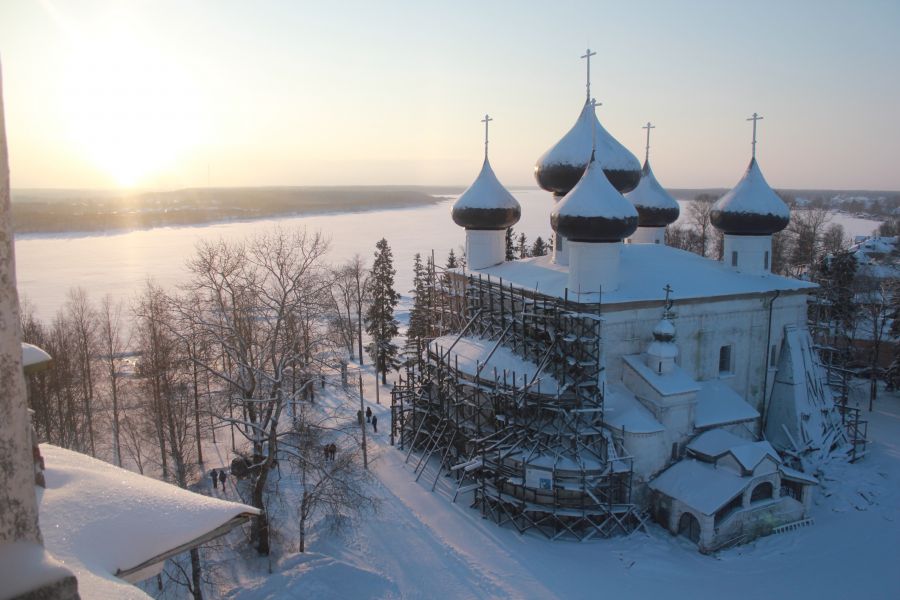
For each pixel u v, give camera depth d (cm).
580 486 3250
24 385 450
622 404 3544
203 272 3775
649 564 2967
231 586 2806
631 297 3684
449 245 18438
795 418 4047
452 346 4084
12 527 442
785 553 3061
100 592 532
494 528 3347
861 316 6706
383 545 3178
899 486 3725
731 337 3997
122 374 5353
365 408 5516
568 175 4512
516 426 3491
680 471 3378
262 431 3053
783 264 9406
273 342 3128
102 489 745
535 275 4288
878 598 2697
